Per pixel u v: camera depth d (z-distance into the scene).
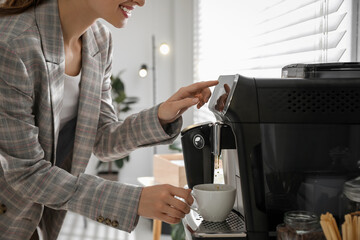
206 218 0.85
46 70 0.96
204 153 0.99
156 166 2.66
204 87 1.03
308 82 0.74
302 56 1.51
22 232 1.05
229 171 0.96
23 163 0.89
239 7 2.25
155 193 0.83
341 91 0.73
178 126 1.09
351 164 0.73
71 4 1.01
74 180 0.90
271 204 0.75
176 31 4.08
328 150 0.73
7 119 0.89
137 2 0.97
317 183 0.74
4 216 1.02
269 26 1.82
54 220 1.15
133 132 1.13
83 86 1.12
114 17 0.98
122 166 4.40
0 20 0.94
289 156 0.74
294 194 0.75
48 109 0.99
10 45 0.89
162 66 4.46
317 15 1.38
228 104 0.74
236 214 0.91
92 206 0.87
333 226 0.66
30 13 0.97
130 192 0.86
